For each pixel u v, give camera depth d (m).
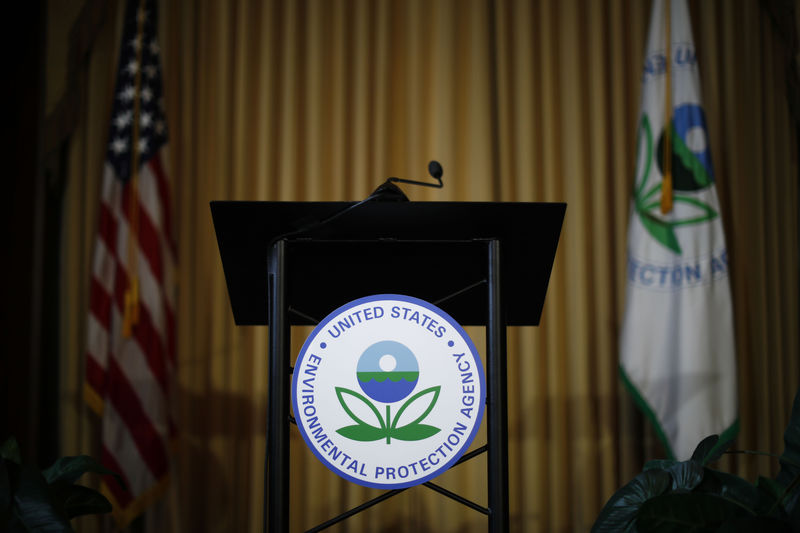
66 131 2.87
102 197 2.80
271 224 1.24
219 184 2.95
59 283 2.89
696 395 2.57
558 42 3.09
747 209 3.01
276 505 1.20
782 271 3.03
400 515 2.81
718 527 1.18
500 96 3.02
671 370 2.63
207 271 2.90
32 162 2.43
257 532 2.76
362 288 1.40
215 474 2.81
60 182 2.93
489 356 1.26
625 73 3.07
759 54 3.08
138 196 2.76
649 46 2.80
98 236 2.78
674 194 2.69
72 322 2.86
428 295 1.42
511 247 1.32
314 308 1.44
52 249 2.89
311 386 1.20
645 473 1.34
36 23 2.40
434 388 1.22
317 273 1.37
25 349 2.56
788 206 3.05
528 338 2.88
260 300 1.41
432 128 3.01
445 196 2.94
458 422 1.22
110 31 3.01
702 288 2.62
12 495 1.25
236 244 1.27
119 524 2.57
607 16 3.11
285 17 3.03
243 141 2.96
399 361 1.22
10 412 2.55
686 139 2.71
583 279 2.94
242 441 2.85
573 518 2.88
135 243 2.74
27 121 2.40
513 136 3.02
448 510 2.78
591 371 2.92
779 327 2.98
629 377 2.64
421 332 1.24
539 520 2.80
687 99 2.73
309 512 2.80
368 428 1.20
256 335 2.86
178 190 2.96
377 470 1.19
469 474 2.80
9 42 2.35
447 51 3.01
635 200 2.73
